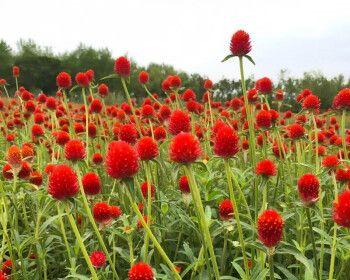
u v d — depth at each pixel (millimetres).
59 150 910
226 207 520
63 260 674
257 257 518
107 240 603
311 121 880
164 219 625
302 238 568
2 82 1573
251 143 621
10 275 550
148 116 833
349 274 512
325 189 719
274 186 772
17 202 655
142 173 813
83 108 1390
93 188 570
